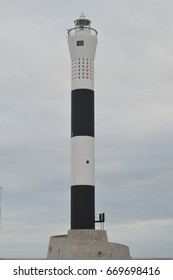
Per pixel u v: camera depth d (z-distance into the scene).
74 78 80.38
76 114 79.31
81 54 80.12
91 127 79.44
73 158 78.81
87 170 77.81
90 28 82.94
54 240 76.12
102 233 74.12
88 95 79.75
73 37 80.38
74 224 76.75
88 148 78.50
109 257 71.75
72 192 78.12
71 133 80.19
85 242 71.75
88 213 76.75
